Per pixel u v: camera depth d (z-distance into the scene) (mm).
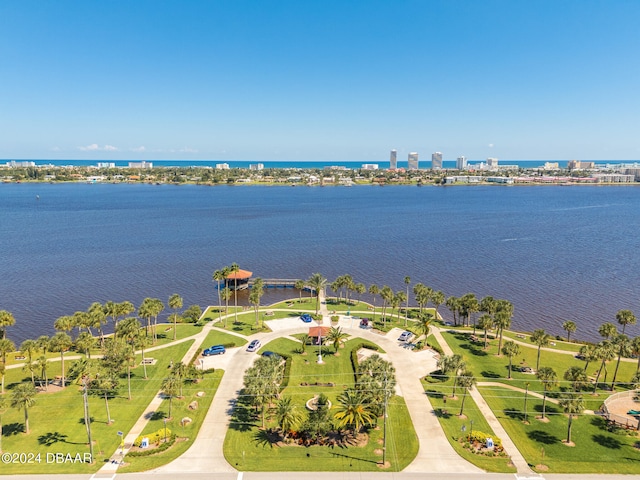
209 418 74500
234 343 106750
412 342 108250
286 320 123812
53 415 75500
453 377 89062
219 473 60094
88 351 99688
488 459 63375
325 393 83062
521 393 83625
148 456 63812
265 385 71750
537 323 127688
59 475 59406
